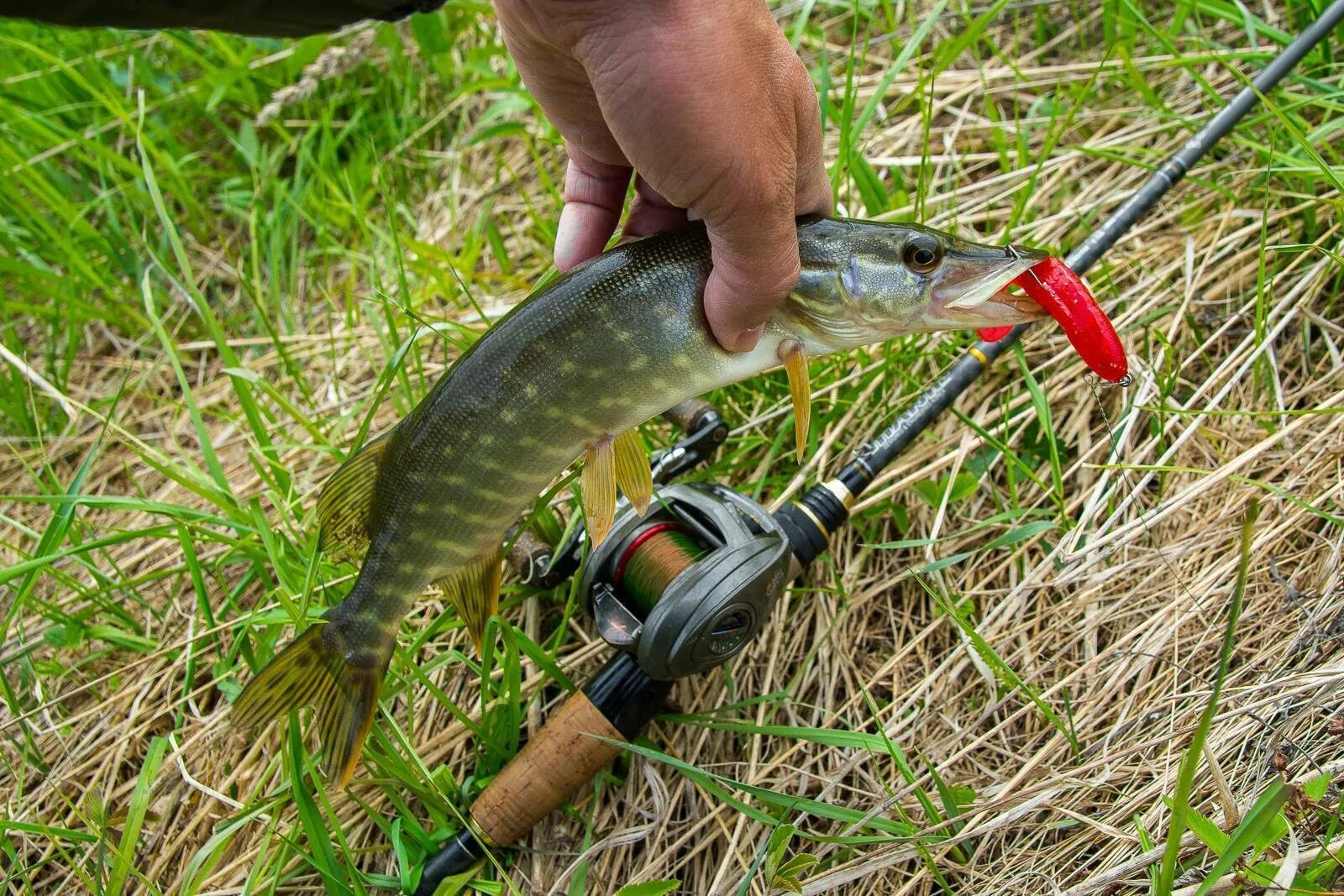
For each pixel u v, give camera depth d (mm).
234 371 581
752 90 418
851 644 565
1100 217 644
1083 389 597
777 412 595
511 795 511
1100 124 679
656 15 404
